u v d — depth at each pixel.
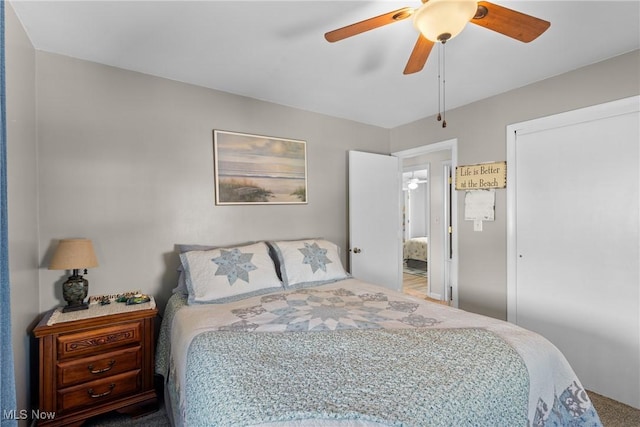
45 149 1.89
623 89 1.99
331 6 1.51
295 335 1.42
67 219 1.96
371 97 2.73
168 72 2.23
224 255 2.24
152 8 1.52
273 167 2.83
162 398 2.04
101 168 2.07
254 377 1.06
